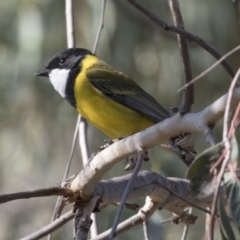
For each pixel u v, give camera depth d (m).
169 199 7.61
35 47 12.68
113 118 9.38
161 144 7.93
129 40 12.73
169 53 12.83
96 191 7.06
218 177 4.30
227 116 4.51
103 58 12.53
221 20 12.48
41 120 13.61
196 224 12.36
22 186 13.95
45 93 13.27
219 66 12.66
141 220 7.70
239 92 5.22
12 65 12.85
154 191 7.48
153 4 12.75
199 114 5.54
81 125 8.58
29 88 13.11
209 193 4.76
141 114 9.40
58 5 12.80
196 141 12.47
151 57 12.87
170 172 10.91
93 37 12.45
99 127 9.69
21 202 15.50
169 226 12.36
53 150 13.88
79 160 13.95
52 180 13.95
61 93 9.84
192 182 4.81
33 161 13.95
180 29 6.75
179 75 12.77
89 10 12.56
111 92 9.35
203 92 12.87
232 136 4.44
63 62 9.93
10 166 13.95
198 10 12.43
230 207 4.54
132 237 10.77
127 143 6.32
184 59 6.70
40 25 12.73
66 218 7.56
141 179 7.44
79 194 6.96
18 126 13.73
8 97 13.16
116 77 9.50
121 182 7.31
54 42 12.78
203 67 12.67
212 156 4.75
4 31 12.83
